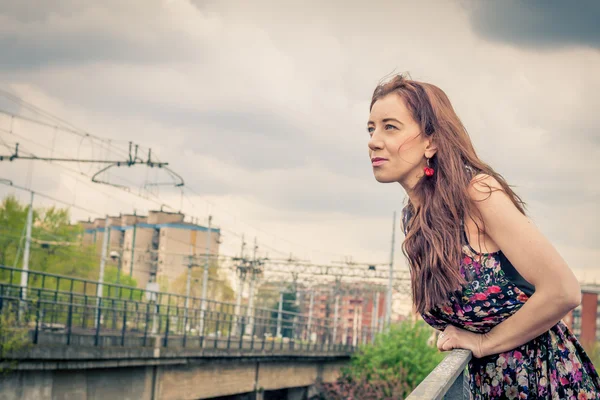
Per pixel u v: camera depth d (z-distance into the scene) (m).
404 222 2.06
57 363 18.23
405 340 38.81
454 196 1.81
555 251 1.75
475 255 1.82
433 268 1.82
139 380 23.27
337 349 47.84
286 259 51.47
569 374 1.84
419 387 1.25
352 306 102.00
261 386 35.34
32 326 19.11
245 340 33.62
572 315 85.88
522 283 1.81
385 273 52.75
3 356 16.31
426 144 1.86
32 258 57.06
